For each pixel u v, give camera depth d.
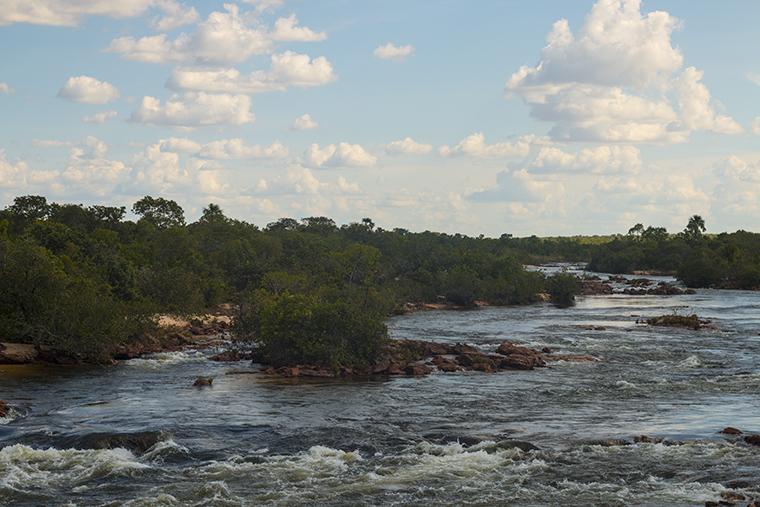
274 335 48.69
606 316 92.62
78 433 30.56
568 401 38.47
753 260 167.75
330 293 84.69
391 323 83.00
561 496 23.58
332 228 185.00
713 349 60.09
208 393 40.25
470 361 50.44
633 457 27.33
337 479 25.50
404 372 47.47
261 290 65.31
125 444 29.38
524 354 54.12
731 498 22.55
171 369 48.62
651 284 157.25
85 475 25.84
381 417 34.44
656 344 63.38
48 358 50.19
